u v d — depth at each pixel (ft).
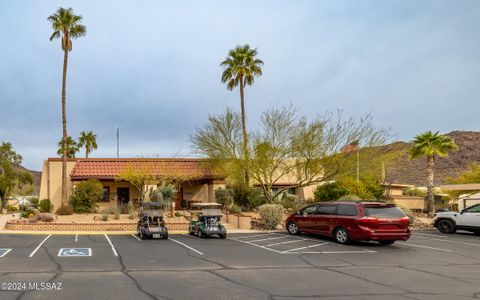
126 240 64.39
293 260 46.98
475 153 338.95
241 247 57.21
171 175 109.81
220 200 108.06
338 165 98.43
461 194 143.33
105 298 28.84
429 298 30.19
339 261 46.68
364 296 30.53
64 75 113.70
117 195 115.65
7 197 149.18
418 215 121.60
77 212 103.60
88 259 45.52
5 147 150.00
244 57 131.85
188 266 42.22
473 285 34.71
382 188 113.19
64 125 112.16
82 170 113.09
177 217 94.99
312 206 69.15
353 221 59.11
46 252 50.29
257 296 30.14
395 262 46.37
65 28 113.70
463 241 66.23
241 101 131.03
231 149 108.06
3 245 56.65
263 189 107.65
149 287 32.40
